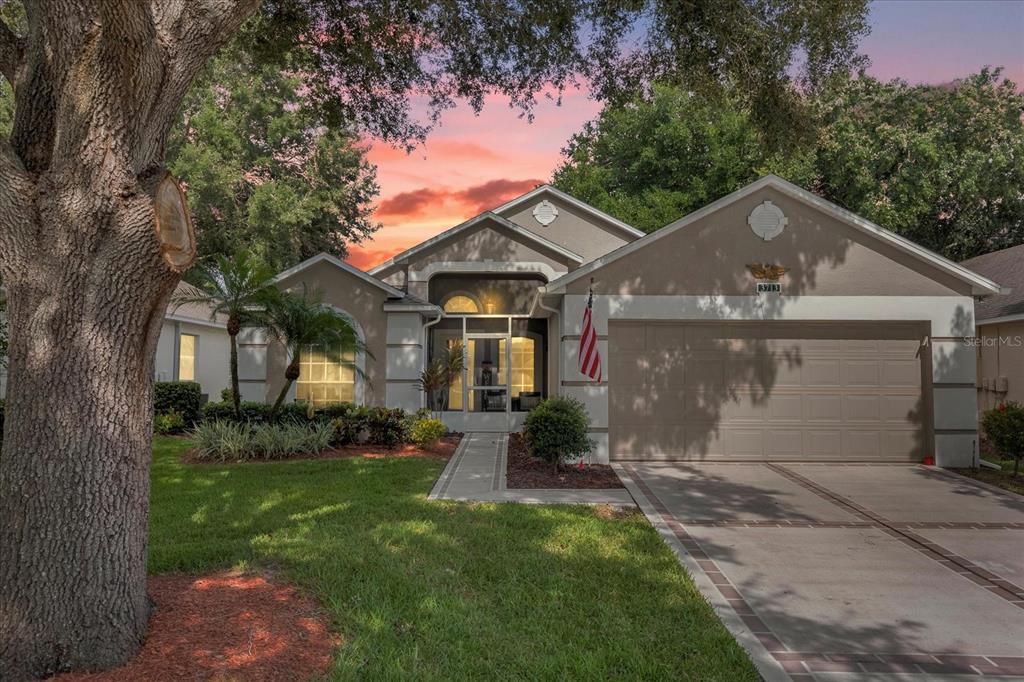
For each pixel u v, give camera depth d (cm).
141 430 407
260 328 1385
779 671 417
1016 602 539
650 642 441
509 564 585
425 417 1372
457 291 1750
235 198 2731
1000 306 1564
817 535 723
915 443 1171
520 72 1044
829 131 2464
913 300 1153
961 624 495
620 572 575
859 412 1177
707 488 953
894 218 2409
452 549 623
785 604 527
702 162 3019
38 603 361
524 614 482
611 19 957
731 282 1158
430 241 1636
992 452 1340
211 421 1309
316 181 2934
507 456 1221
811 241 1161
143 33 365
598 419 1142
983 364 1641
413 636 438
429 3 953
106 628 374
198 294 1767
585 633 449
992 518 800
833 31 898
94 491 377
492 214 1625
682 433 1177
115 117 372
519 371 1736
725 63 952
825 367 1181
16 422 373
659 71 1020
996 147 2478
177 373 1855
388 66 1054
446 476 1009
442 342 1730
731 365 1182
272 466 1049
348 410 1325
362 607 472
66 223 372
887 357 1181
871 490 950
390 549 618
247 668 375
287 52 1044
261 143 2959
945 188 2548
